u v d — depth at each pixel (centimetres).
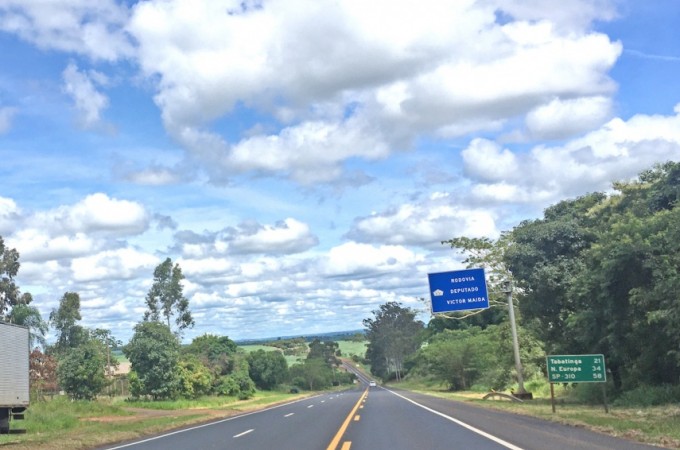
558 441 1386
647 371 2672
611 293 2491
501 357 4422
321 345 17000
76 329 7019
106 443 1956
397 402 3769
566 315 3212
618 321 2531
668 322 2158
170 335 5638
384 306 15888
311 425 2220
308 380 12662
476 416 2298
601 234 2677
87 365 5200
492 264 3919
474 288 3634
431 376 10488
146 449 1675
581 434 1520
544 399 3400
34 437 2059
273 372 10725
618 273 2414
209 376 6228
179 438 1994
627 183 3434
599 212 3431
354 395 5981
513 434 1583
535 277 3144
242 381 7462
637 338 2527
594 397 3012
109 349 6850
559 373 2173
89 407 3491
